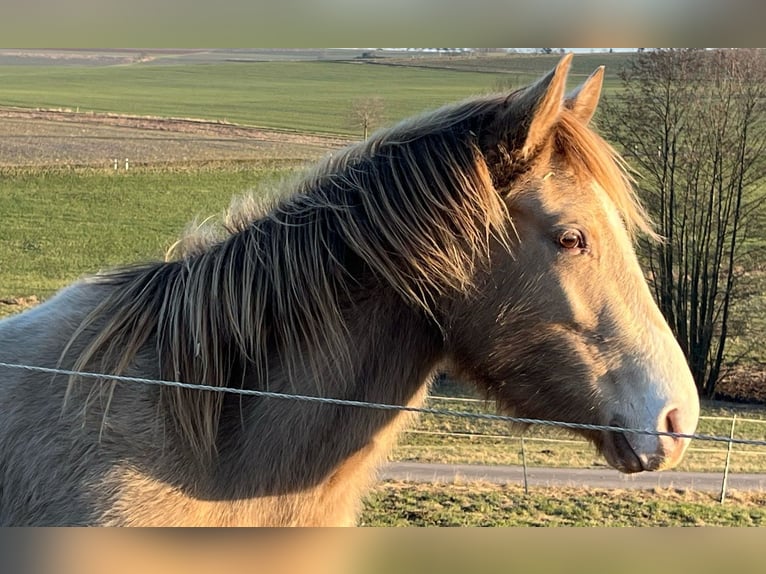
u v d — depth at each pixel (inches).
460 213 84.3
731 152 719.1
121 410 87.4
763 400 687.7
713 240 728.3
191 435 86.6
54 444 87.4
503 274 85.5
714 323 727.1
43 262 702.5
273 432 87.7
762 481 442.6
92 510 84.8
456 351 90.4
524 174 84.9
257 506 88.4
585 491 393.1
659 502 384.2
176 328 88.7
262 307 88.7
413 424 129.1
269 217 92.7
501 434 490.3
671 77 729.6
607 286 85.7
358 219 87.0
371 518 328.8
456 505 354.0
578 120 89.2
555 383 86.8
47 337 94.8
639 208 96.5
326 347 88.1
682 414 84.2
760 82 709.3
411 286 86.3
